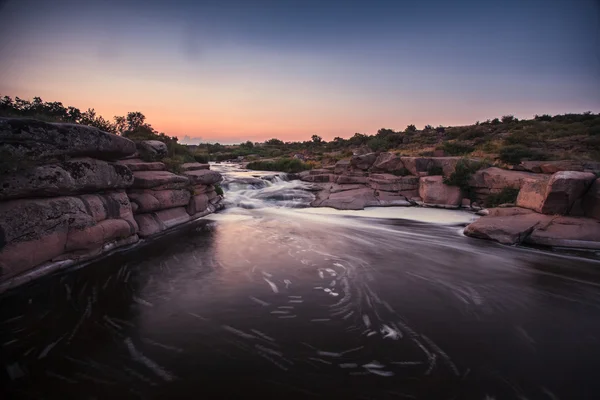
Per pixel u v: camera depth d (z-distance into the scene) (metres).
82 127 7.72
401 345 4.68
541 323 5.33
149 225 10.62
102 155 8.66
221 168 34.59
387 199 18.14
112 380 3.89
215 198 16.59
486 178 16.31
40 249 6.49
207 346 4.62
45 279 6.62
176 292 6.44
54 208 6.86
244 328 5.13
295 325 5.23
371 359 4.35
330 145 59.34
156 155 12.86
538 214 11.27
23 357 4.32
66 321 5.25
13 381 3.87
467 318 5.49
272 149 59.78
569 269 7.86
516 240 10.09
